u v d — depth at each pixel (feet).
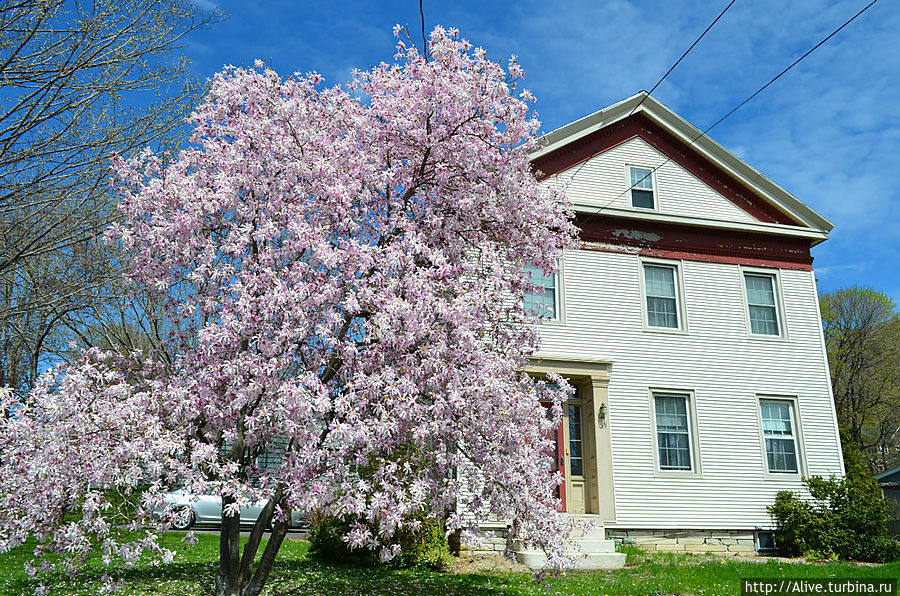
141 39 25.73
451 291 22.72
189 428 20.68
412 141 26.25
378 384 19.42
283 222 22.99
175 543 40.27
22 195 24.93
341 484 19.63
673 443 46.96
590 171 50.26
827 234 53.21
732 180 53.26
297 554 40.01
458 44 26.16
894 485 60.85
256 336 20.38
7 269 26.55
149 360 23.53
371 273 22.24
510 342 26.58
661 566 38.06
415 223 24.43
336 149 24.49
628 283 48.73
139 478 18.95
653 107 52.31
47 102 22.75
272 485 20.26
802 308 52.31
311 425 19.43
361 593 28.35
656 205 51.19
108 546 18.37
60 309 30.89
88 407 19.20
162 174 24.62
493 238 27.94
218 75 26.27
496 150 26.43
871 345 112.98
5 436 18.80
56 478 18.51
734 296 51.01
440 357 20.97
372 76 27.61
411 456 21.66
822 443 49.90
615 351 47.09
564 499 44.39
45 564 19.83
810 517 44.75
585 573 36.22
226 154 23.85
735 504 46.85
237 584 22.67
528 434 23.91
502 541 40.91
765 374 50.06
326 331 19.98
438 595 28.55
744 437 48.37
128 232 22.85
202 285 23.29
